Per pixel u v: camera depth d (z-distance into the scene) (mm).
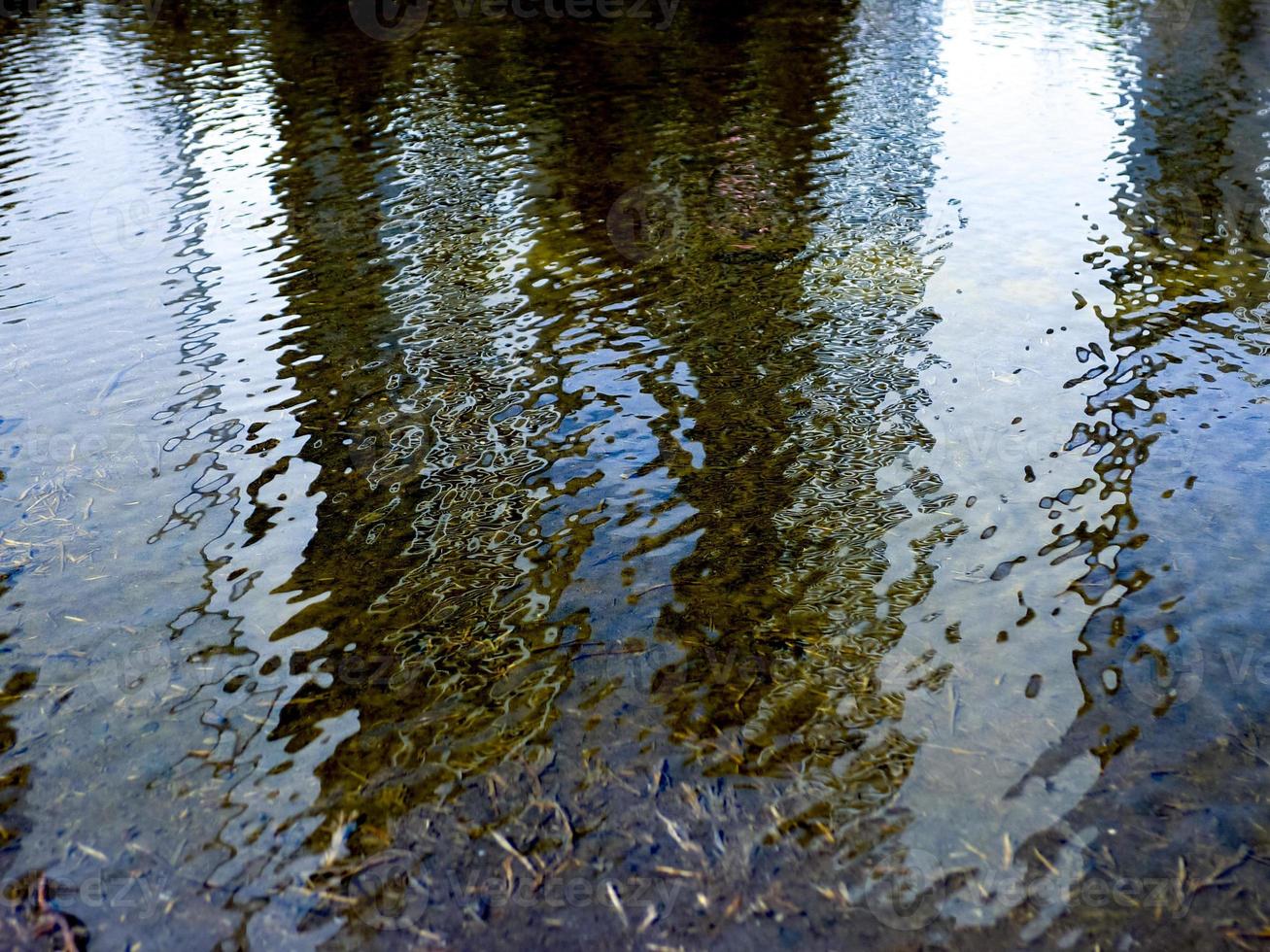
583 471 6027
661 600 4938
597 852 3621
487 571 5180
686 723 4191
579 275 8898
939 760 3992
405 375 7230
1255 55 16297
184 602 4980
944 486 5797
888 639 4652
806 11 20188
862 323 7875
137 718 4266
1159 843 3631
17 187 11180
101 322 8156
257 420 6672
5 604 4957
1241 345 7359
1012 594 4930
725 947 3277
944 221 9984
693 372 7176
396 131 13008
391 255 9383
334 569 5219
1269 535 5266
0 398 6957
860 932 3328
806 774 3934
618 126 13102
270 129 13188
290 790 3910
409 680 4465
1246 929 3318
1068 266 8883
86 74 16000
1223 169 11297
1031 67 16000
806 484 5848
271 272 9070
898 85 15016
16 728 4211
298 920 3398
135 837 3715
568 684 4422
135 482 5988
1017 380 6949
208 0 21438
